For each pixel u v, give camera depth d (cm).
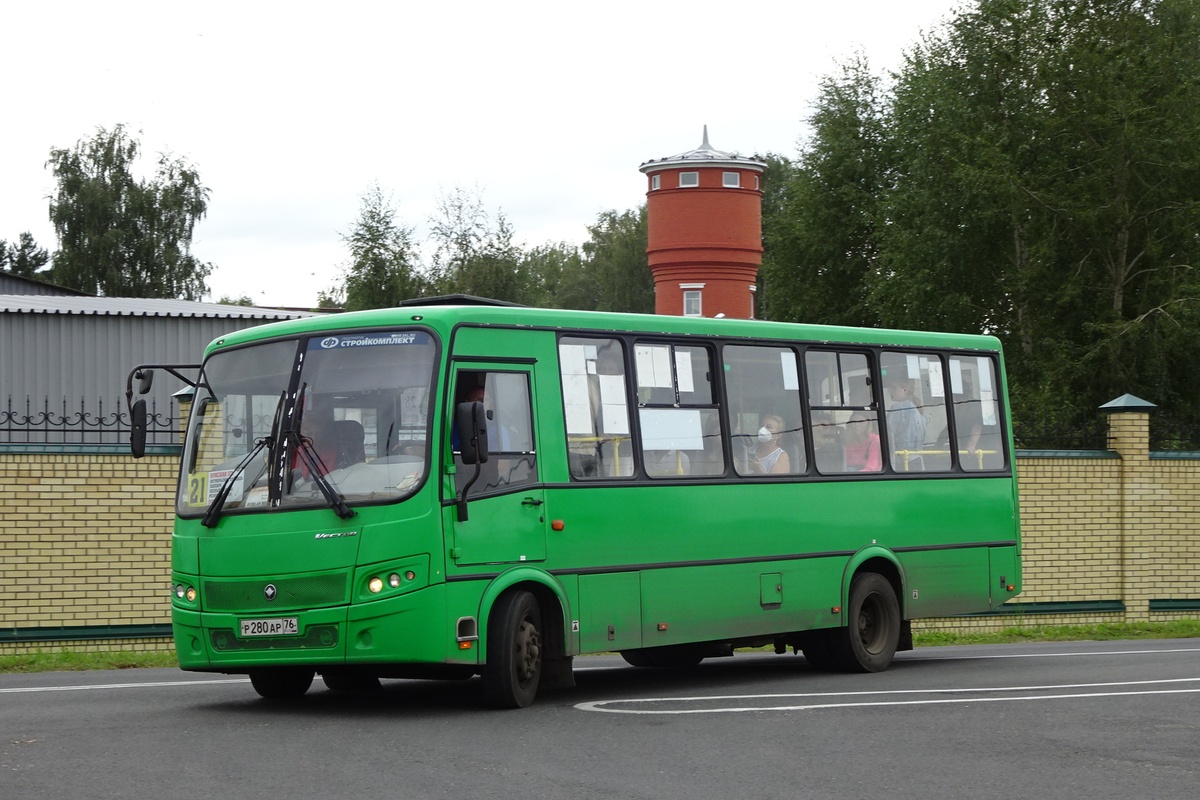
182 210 7394
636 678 1547
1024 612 2356
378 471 1163
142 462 1883
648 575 1357
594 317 1345
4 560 1823
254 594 1171
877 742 1023
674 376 1420
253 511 1181
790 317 5906
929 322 4378
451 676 1231
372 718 1148
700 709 1195
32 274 9694
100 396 3102
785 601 1501
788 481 1519
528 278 4997
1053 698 1268
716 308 5669
